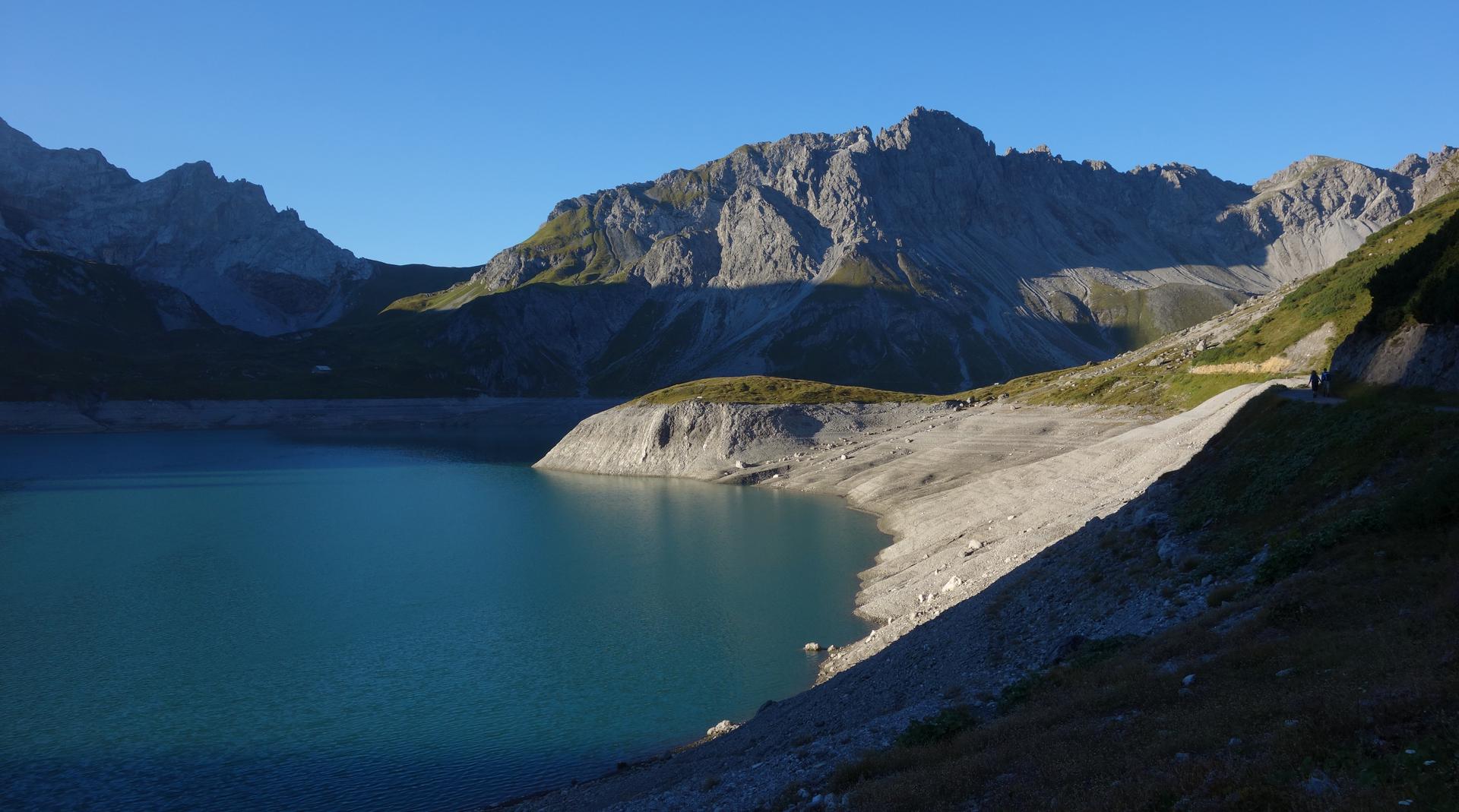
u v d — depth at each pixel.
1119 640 28.91
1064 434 121.75
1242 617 25.16
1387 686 15.81
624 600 74.19
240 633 66.12
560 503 135.88
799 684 53.03
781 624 66.06
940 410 174.00
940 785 20.14
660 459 173.88
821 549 93.44
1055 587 41.00
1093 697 23.03
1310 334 96.62
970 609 45.44
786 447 167.00
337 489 157.00
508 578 83.56
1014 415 144.88
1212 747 16.61
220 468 194.50
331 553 97.12
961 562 68.56
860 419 174.50
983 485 101.00
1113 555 39.97
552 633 65.31
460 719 49.28
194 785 41.91
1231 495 36.94
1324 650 19.47
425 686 54.59
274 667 58.38
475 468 195.12
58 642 64.19
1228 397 82.62
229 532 111.50
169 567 90.06
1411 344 41.94
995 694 29.69
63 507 135.25
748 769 30.58
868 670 44.28
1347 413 35.28
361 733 47.62
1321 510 30.36
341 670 57.72
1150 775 16.12
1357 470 30.67
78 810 39.56
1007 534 73.06
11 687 54.81
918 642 44.97
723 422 174.88
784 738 36.72
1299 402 40.50
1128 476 74.12
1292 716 16.27
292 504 138.62
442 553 96.44
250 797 40.59
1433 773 12.22
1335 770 13.61
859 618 66.56
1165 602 31.55
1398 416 31.88
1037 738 21.27
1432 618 18.48
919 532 92.25
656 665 57.44
